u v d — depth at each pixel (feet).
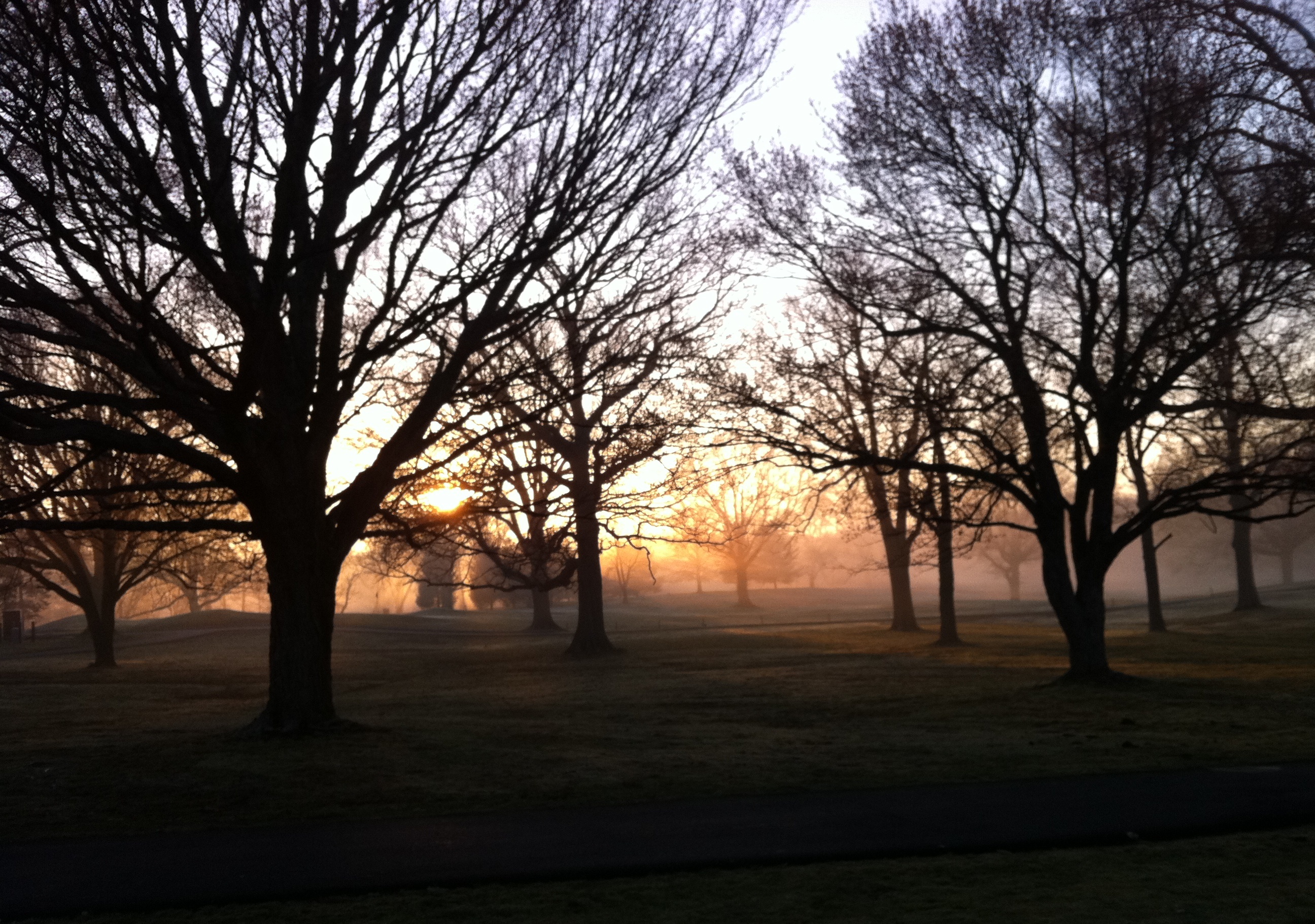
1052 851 26.89
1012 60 71.87
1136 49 69.36
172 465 100.27
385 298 50.55
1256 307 69.10
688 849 28.07
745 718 59.88
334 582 50.39
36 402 56.29
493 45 45.37
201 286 56.18
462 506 62.95
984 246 73.77
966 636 150.10
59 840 30.68
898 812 31.89
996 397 72.18
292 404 49.08
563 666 116.06
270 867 27.20
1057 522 74.90
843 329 78.23
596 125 48.62
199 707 76.79
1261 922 20.47
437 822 32.09
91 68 37.45
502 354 60.39
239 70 41.52
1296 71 64.95
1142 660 95.09
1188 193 67.31
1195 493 70.33
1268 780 35.40
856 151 74.59
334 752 43.27
